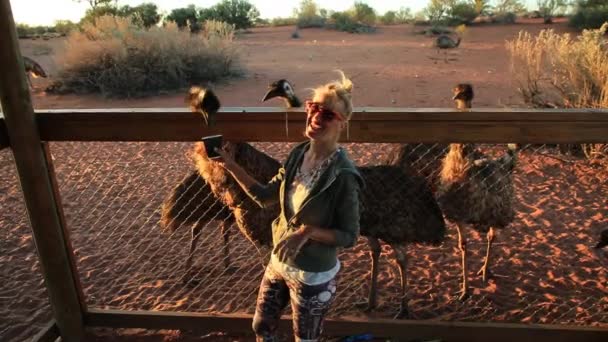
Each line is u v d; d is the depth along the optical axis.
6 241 5.97
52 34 40.34
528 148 8.61
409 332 3.99
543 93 11.01
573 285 4.90
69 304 4.05
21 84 3.46
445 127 3.41
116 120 3.60
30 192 3.68
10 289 5.00
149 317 4.18
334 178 2.70
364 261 5.41
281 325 4.09
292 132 3.54
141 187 7.42
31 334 4.33
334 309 4.64
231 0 42.00
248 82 17.38
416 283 5.02
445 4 39.75
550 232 5.93
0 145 3.52
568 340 3.85
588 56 9.47
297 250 2.66
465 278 4.72
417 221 4.35
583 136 3.35
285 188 2.88
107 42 16.91
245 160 4.05
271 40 31.48
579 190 7.14
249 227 4.34
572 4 39.16
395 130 3.45
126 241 5.92
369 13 43.94
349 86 2.75
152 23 36.75
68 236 3.98
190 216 4.93
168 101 15.33
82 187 7.45
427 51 24.03
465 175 4.40
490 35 30.91
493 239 4.93
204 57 17.61
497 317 4.47
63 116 3.60
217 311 4.61
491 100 13.06
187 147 9.02
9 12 3.34
